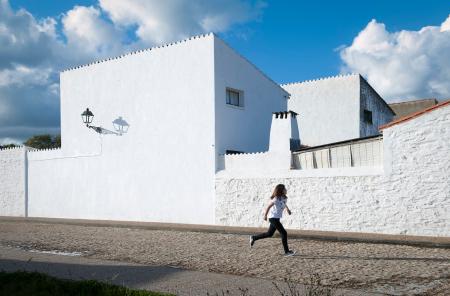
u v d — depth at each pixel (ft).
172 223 55.36
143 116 60.08
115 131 62.90
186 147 55.83
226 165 52.85
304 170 46.60
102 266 29.68
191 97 55.62
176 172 56.59
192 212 54.90
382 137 41.98
